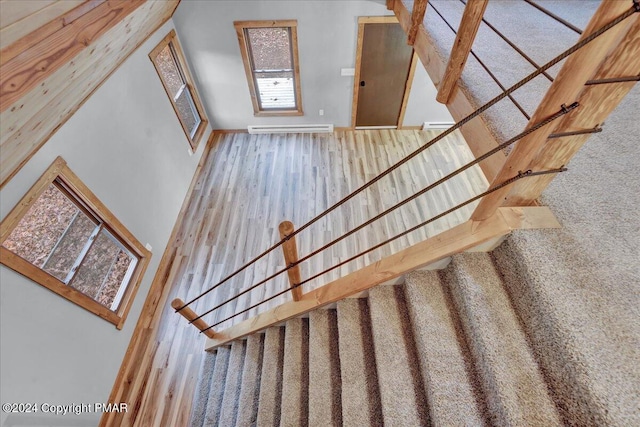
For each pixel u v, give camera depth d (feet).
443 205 13.51
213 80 15.21
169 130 12.62
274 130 17.28
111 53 7.53
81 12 5.17
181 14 12.80
